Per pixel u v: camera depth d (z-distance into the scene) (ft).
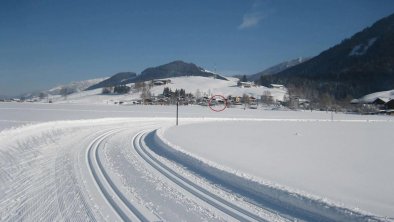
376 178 36.99
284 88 581.53
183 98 406.82
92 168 34.73
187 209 23.27
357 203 26.25
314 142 71.51
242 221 21.47
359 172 40.24
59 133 64.18
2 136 50.55
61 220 20.90
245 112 231.30
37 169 33.45
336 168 42.09
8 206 23.12
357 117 224.94
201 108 254.68
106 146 51.39
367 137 87.10
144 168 35.78
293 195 25.05
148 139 63.46
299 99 451.53
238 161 42.88
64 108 184.14
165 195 26.18
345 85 601.62
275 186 27.40
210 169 34.53
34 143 49.29
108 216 21.67
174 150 45.98
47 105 213.25
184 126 101.91
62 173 32.17
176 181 30.55
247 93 525.34
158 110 202.39
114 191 26.96
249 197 26.16
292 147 61.36
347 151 59.57
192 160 39.09
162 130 78.69
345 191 30.07
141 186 28.50
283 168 39.65
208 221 21.30
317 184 32.09
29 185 27.99
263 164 41.73
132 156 43.19
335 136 87.40
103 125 90.99
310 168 40.86
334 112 303.89
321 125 129.39
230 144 61.16
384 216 22.82
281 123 133.18
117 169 34.73
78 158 40.06
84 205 23.49
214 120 143.64
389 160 50.96
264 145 62.28
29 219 21.01
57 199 24.64
